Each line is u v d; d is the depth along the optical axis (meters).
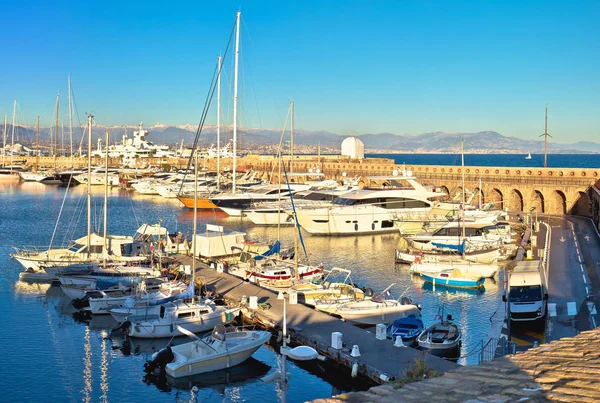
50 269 45.62
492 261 53.12
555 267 48.16
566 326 32.78
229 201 90.75
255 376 29.28
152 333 33.97
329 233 73.75
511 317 32.12
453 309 39.75
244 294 41.44
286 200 85.19
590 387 7.96
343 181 109.56
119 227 81.12
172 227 80.81
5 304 41.78
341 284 42.00
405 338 31.50
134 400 26.38
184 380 28.30
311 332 32.31
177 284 41.44
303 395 27.14
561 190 89.44
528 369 9.41
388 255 60.66
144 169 171.00
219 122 103.50
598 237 64.44
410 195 75.75
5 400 25.98
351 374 27.45
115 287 42.31
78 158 199.88
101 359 31.31
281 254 53.53
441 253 54.25
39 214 95.75
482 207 80.12
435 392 8.87
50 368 29.88
